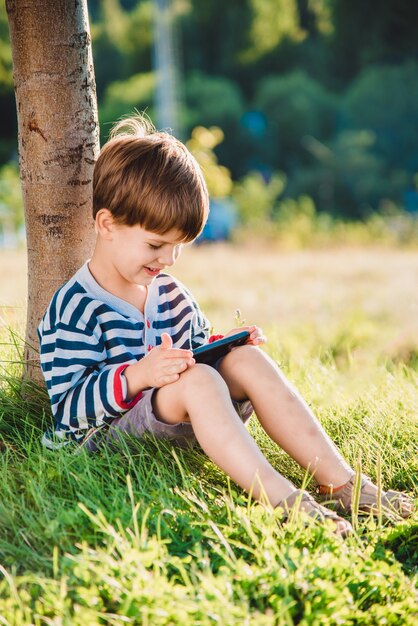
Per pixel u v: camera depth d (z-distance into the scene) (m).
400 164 37.22
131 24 38.75
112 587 1.67
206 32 40.09
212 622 1.57
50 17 2.67
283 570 1.73
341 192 34.84
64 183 2.77
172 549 1.89
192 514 2.05
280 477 2.05
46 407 2.75
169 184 2.25
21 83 2.73
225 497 2.06
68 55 2.71
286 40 39.97
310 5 39.09
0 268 9.01
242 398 2.31
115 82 37.44
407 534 2.04
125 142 2.34
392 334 6.36
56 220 2.79
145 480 2.14
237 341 2.35
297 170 36.44
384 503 2.19
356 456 2.59
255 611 1.65
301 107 37.56
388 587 1.79
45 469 2.20
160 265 2.35
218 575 1.75
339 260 14.19
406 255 15.57
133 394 2.21
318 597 1.67
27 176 2.79
